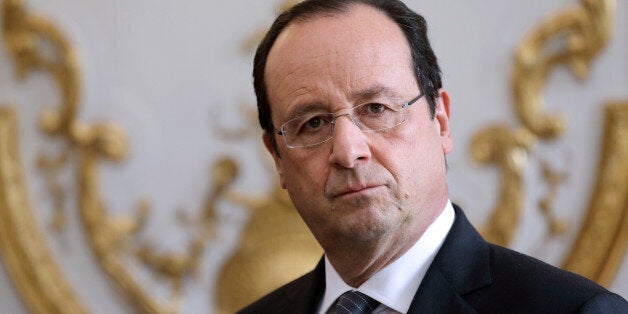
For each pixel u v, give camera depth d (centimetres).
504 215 1304
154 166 1405
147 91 1412
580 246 1275
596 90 1295
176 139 1402
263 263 1357
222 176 1384
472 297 600
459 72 1341
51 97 1416
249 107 1386
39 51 1425
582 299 567
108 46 1422
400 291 620
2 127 1423
